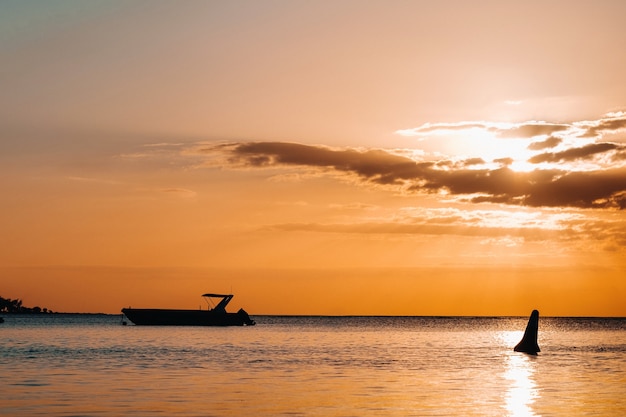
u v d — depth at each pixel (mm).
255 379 52875
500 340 141625
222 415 35188
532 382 51594
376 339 142750
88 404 38469
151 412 35875
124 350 89562
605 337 163875
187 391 44625
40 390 44750
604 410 37344
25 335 144875
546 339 148875
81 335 142125
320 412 36406
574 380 53156
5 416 34500
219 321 190500
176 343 108875
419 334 186500
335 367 65312
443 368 64750
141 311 187375
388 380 52781
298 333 174625
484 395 43500
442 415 35688
